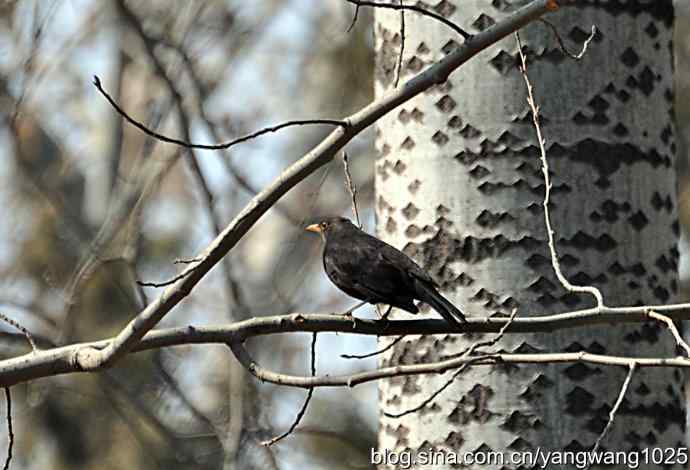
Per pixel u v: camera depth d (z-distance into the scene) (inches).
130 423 773.3
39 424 826.2
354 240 429.4
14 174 877.2
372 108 346.3
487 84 422.0
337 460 796.6
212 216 640.4
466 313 413.4
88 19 828.0
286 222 912.9
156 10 790.5
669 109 438.9
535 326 369.7
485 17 427.8
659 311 358.9
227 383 816.3
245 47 906.7
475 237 417.1
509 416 407.8
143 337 361.7
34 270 839.7
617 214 417.7
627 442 409.7
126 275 806.5
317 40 944.3
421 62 435.5
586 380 408.8
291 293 801.6
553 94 419.8
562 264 412.5
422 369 347.9
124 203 711.1
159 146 741.3
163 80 663.1
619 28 426.3
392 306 409.7
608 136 420.5
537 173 416.5
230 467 638.5
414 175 427.5
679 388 427.2
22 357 369.4
